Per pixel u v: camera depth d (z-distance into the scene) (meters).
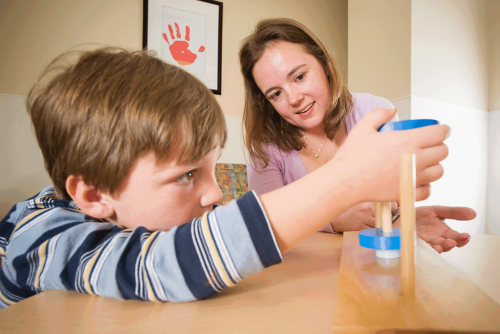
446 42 2.13
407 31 1.95
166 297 0.28
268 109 1.13
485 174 2.43
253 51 0.93
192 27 2.45
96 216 0.38
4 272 0.39
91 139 0.33
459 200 2.25
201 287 0.27
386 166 0.29
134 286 0.29
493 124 2.44
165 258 0.29
